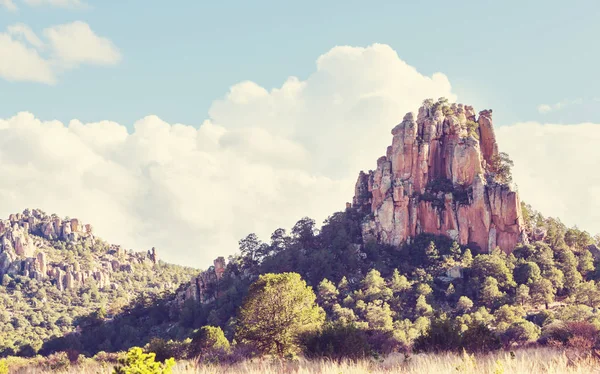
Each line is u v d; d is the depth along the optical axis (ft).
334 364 97.76
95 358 278.87
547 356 106.63
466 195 576.20
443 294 483.92
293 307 213.46
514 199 550.77
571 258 522.88
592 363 83.25
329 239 588.09
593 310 403.34
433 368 83.20
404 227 561.02
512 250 541.34
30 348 517.14
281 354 199.00
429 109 634.02
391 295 464.65
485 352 144.36
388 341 257.34
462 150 593.42
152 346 222.28
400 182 575.38
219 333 245.04
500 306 442.91
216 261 618.03
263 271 552.41
